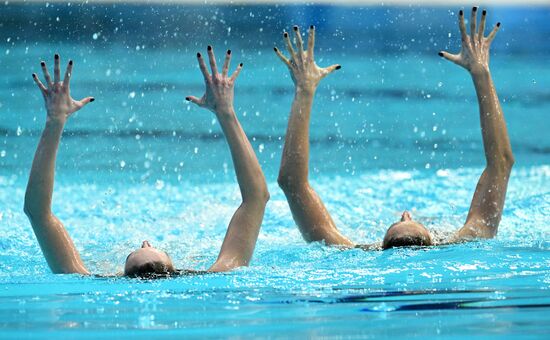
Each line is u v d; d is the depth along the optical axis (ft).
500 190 67.00
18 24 253.03
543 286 50.72
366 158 129.08
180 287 51.80
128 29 254.27
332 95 183.21
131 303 47.80
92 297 49.83
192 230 86.07
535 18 283.38
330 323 42.04
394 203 98.78
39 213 57.72
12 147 134.82
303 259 61.05
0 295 51.21
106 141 140.77
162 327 41.73
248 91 183.62
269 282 53.31
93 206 98.63
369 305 46.16
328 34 259.60
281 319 43.09
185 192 106.22
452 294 48.80
